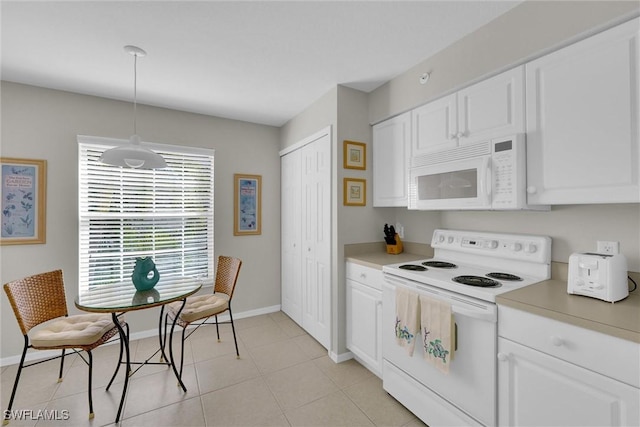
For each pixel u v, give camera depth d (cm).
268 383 203
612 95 114
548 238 158
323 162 256
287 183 334
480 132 163
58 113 244
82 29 166
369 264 209
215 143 314
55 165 242
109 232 263
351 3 146
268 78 227
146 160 183
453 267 188
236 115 313
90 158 256
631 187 110
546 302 118
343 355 235
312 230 277
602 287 119
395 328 176
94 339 171
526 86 142
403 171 218
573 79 125
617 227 136
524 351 117
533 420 115
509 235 175
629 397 91
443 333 144
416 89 206
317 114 267
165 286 208
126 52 190
